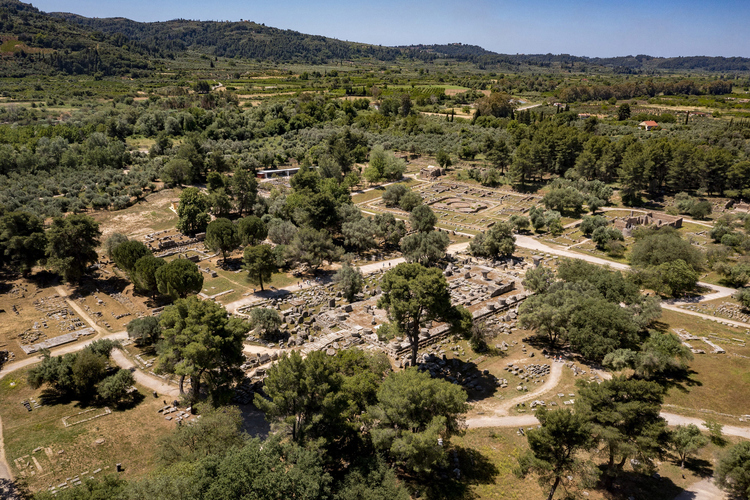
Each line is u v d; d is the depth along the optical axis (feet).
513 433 199.41
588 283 296.30
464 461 184.65
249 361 245.65
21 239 332.80
